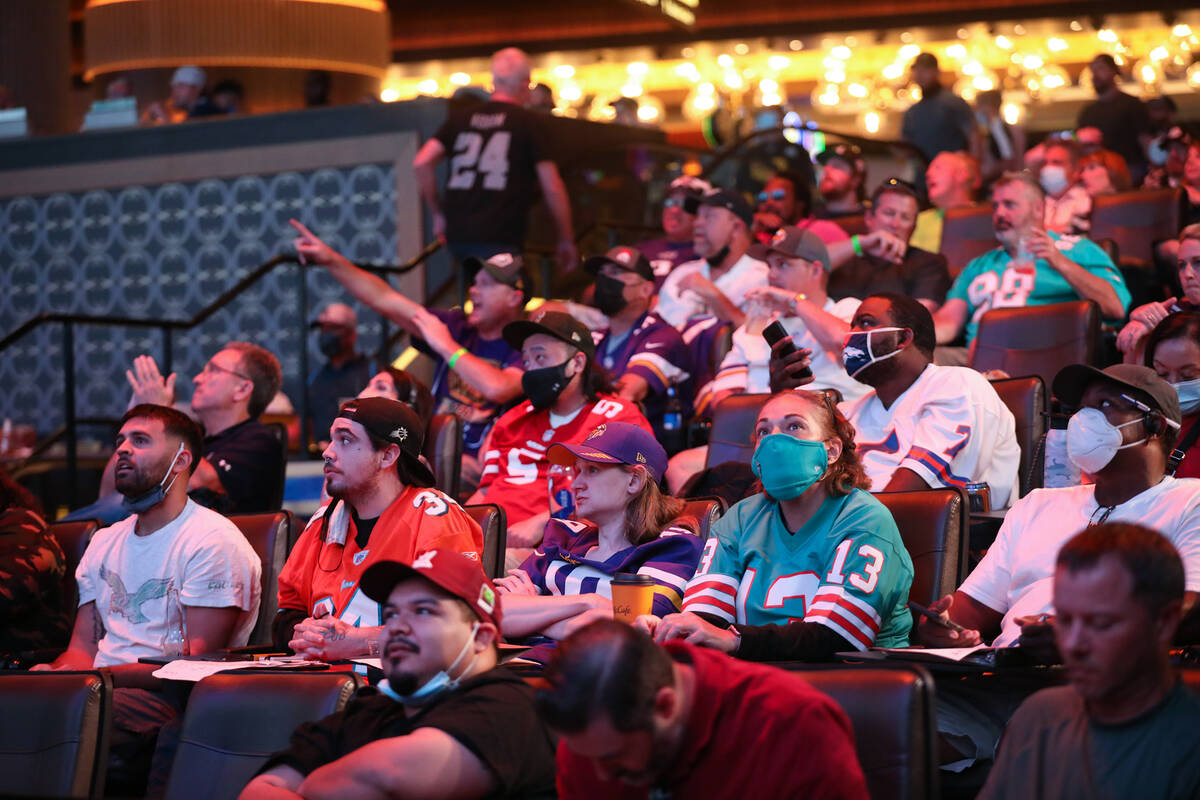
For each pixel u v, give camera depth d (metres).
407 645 2.91
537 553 4.20
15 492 5.08
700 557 3.86
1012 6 14.64
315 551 4.28
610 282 6.20
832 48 16.00
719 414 5.06
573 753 2.48
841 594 3.33
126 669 4.09
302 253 6.46
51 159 10.47
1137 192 7.45
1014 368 5.49
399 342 9.31
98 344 10.30
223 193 9.97
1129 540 2.33
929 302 6.54
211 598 4.40
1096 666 2.32
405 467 4.25
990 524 4.15
